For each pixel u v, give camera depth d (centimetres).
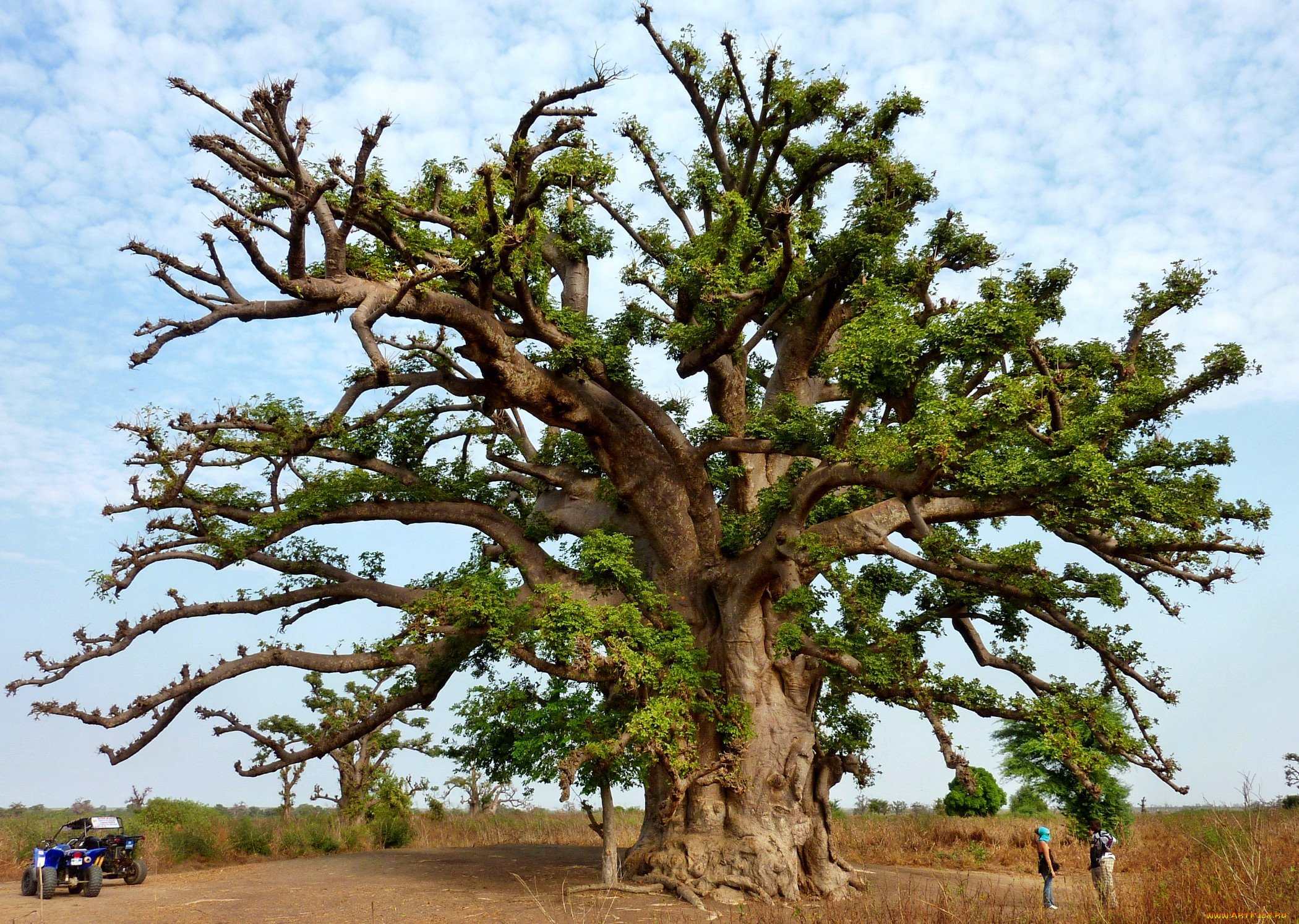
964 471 1506
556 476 2159
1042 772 2966
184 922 1390
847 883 1778
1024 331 1486
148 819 2620
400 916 1441
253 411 1905
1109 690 1755
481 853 2372
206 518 1870
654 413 1895
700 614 1939
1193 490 1644
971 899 1311
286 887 1769
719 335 1852
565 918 1421
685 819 1814
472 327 1695
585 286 2189
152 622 1769
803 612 1789
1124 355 1883
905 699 1622
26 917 1437
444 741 2058
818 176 2112
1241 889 994
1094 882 1443
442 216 1755
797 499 1727
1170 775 1565
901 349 1557
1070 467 1399
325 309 1480
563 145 1872
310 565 1964
